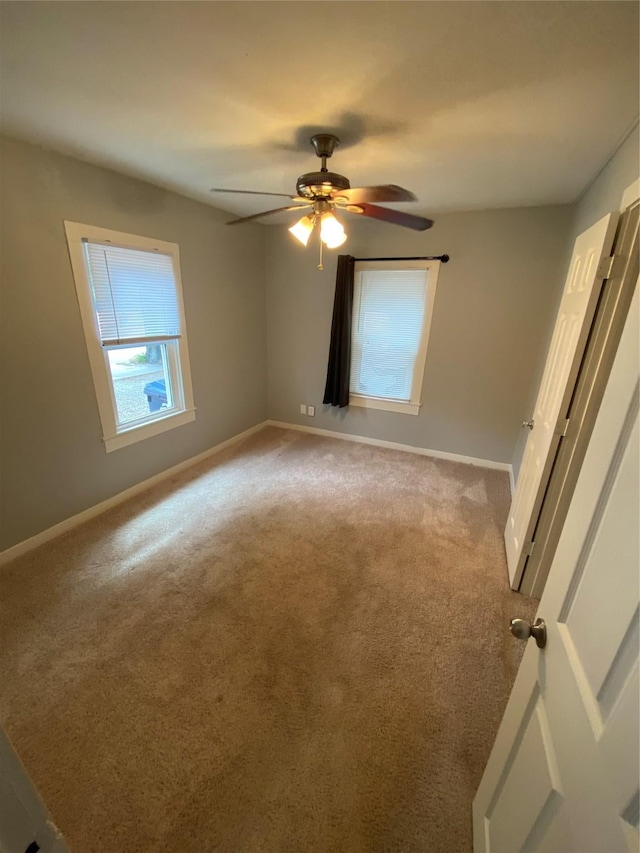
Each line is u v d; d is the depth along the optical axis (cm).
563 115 158
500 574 223
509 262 316
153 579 213
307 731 139
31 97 154
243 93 148
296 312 414
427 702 150
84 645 171
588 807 54
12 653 167
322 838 112
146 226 271
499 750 101
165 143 198
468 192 267
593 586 66
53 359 230
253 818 116
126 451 290
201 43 120
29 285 212
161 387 323
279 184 267
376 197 176
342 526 267
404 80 137
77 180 224
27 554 230
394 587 211
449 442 381
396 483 332
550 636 80
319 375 426
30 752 131
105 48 123
